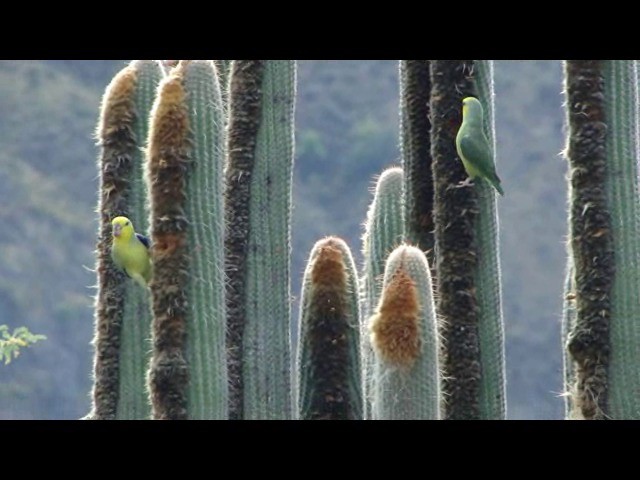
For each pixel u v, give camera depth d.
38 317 61.97
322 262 18.44
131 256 18.14
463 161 19.58
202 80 18.47
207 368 17.95
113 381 19.69
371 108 81.50
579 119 18.95
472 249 19.69
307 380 18.31
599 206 18.73
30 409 54.41
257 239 20.53
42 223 69.44
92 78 80.06
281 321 20.42
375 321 17.47
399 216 20.36
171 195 18.11
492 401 19.58
